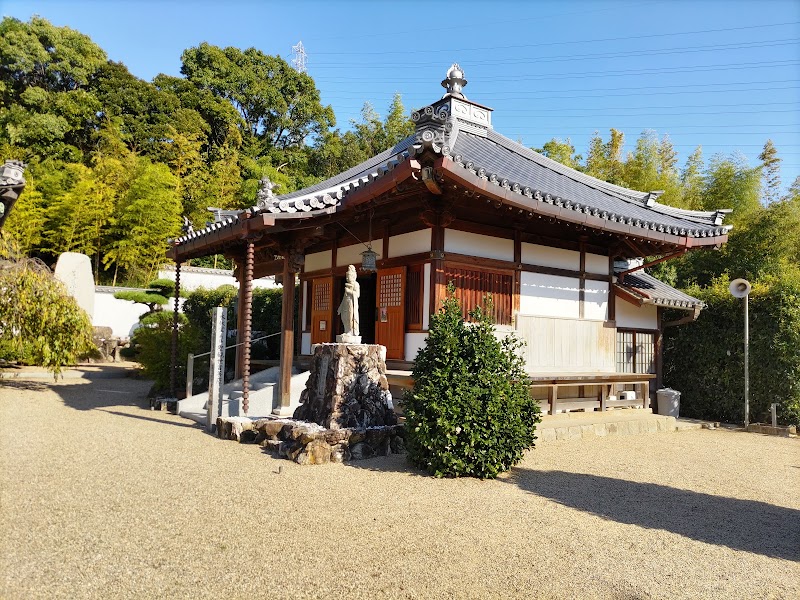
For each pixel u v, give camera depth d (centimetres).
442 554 407
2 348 1262
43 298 1178
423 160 715
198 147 3481
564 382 989
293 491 554
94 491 532
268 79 4256
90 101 3341
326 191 908
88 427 857
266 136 4250
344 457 695
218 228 1011
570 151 3028
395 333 973
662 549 439
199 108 3834
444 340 656
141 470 614
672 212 1233
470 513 506
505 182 767
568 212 843
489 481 628
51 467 612
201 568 371
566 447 862
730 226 1078
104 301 2442
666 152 2539
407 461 693
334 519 475
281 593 339
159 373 1223
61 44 3400
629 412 1148
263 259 1266
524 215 888
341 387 741
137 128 3441
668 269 1680
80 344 1241
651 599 350
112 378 1655
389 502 529
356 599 334
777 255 1636
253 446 760
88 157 3322
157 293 2098
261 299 1742
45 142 3155
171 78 3841
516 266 986
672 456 835
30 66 3262
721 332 1241
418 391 659
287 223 887
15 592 326
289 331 952
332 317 1176
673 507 562
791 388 1123
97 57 3600
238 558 388
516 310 982
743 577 390
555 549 427
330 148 4147
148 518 463
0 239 1217
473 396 639
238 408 957
